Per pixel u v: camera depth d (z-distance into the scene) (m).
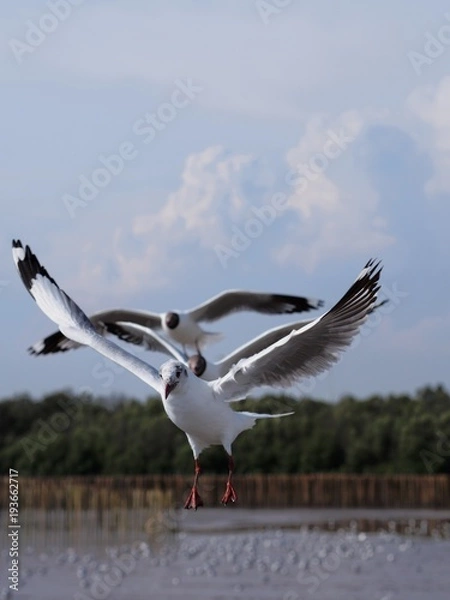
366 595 28.02
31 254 11.45
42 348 16.70
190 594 28.36
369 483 55.22
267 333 17.36
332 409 64.38
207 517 51.59
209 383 11.05
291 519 49.47
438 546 38.09
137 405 67.12
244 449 61.09
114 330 20.16
